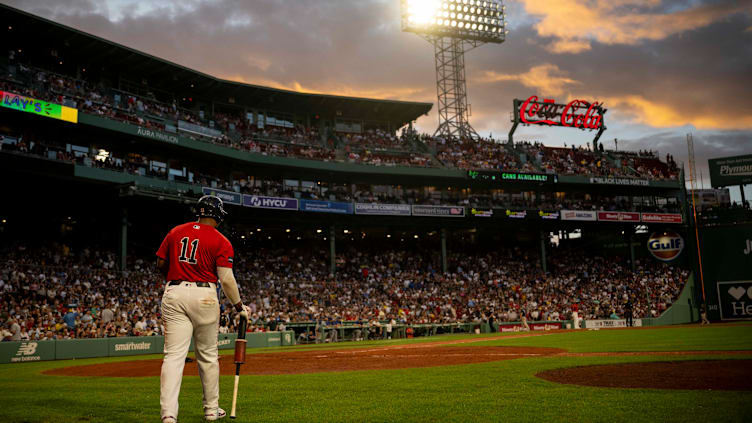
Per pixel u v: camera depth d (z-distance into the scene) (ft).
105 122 125.80
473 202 186.60
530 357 44.70
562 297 167.02
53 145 125.80
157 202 133.39
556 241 212.43
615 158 213.66
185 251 17.63
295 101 185.26
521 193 200.03
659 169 214.48
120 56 147.95
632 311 146.72
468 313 151.43
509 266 184.55
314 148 177.68
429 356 50.01
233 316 109.09
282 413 18.93
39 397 24.72
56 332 88.43
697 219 183.83
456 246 194.59
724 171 196.65
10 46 134.62
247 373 37.09
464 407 19.58
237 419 17.93
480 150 200.03
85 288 112.37
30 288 102.89
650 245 190.60
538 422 16.66
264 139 171.63
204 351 17.85
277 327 113.29
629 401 20.15
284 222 163.22
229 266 17.88
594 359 40.16
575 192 205.67
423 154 189.98
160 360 59.88
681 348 50.93
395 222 174.40
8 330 80.07
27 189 126.21
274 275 150.82
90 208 139.95
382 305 147.54
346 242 182.50
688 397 20.75
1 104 108.58
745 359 36.70
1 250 114.11
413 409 19.33
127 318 104.01
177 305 17.22
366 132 196.85
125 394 25.68
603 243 204.95
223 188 150.61
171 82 164.66
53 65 141.49
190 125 150.20
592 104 214.69
